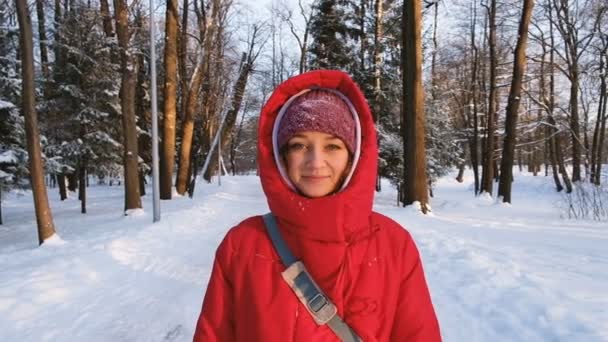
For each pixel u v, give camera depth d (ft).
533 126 80.94
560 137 85.97
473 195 105.09
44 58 74.43
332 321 4.61
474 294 14.99
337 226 4.58
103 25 64.80
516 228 31.99
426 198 41.32
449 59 101.19
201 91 101.86
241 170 262.26
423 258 21.06
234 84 111.34
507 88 101.14
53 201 87.35
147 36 71.26
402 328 4.99
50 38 64.95
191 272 21.45
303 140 4.75
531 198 87.35
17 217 67.46
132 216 48.62
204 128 105.91
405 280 5.11
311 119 4.66
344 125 4.73
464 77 112.88
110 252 25.21
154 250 26.68
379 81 67.56
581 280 15.64
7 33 55.83
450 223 33.86
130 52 51.47
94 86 65.46
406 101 41.50
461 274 17.56
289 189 4.84
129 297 17.53
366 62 72.13
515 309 13.19
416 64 40.88
